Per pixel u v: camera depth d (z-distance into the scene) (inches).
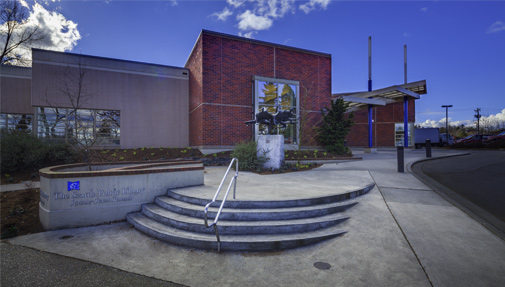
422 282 131.5
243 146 481.1
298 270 147.1
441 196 270.5
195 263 158.1
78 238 202.2
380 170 434.3
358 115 1273.4
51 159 434.3
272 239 176.2
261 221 199.2
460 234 182.7
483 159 590.2
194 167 294.7
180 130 681.0
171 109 673.0
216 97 591.2
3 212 249.8
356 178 360.2
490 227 193.5
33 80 544.7
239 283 135.2
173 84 678.5
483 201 257.6
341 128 680.4
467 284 128.0
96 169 381.4
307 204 224.4
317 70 721.6
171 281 138.2
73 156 453.1
